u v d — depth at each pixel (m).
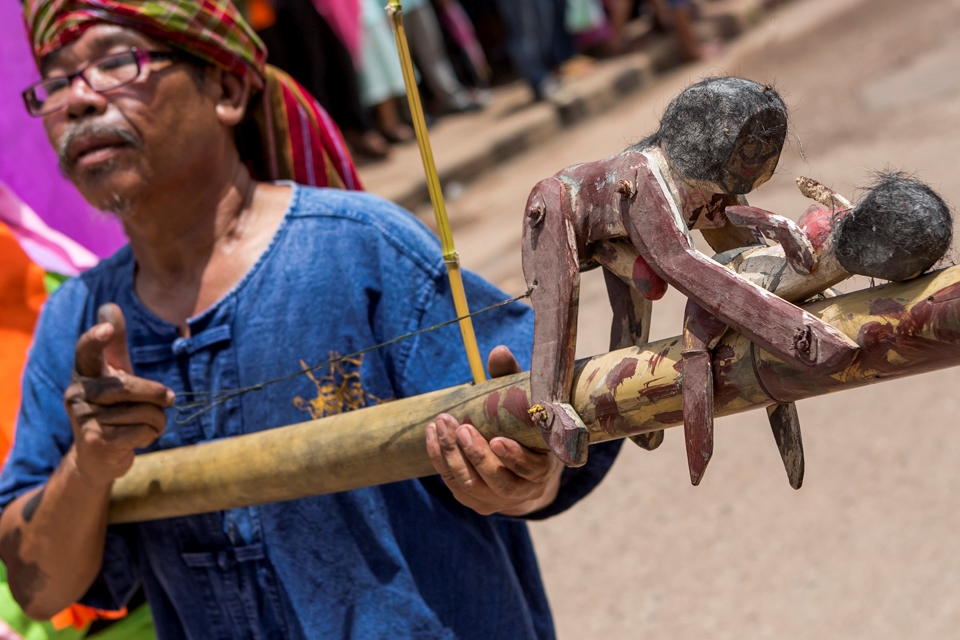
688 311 0.89
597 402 0.96
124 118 1.29
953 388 3.12
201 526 1.37
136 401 1.24
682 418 0.93
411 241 1.34
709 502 2.92
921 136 4.74
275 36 5.84
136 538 1.46
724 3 8.52
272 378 1.34
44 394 1.48
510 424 1.04
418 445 1.11
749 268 0.86
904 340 0.79
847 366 0.82
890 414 3.07
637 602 2.64
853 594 2.48
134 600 1.77
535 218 0.96
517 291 4.36
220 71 1.39
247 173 1.43
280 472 1.21
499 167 6.43
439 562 1.33
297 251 1.36
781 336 0.81
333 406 1.33
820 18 7.68
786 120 0.85
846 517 2.73
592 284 4.29
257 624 1.37
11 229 2.05
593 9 7.60
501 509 1.14
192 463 1.28
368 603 1.32
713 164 0.84
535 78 7.02
